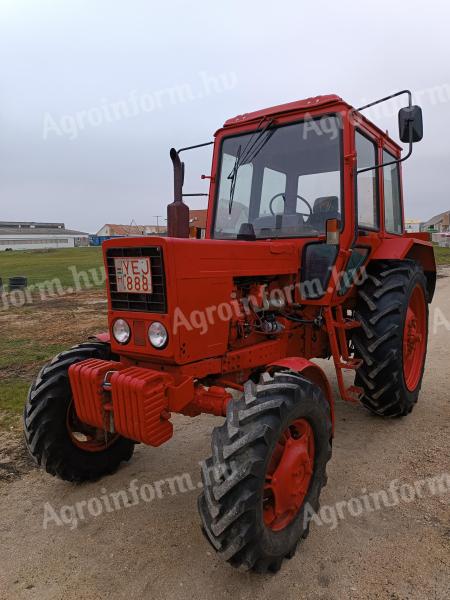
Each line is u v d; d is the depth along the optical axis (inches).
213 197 161.0
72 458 126.8
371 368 155.3
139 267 105.6
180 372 106.3
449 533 106.8
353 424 167.3
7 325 366.6
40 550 105.3
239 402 98.3
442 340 280.8
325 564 99.3
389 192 185.9
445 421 167.5
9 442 156.9
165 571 98.2
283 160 147.3
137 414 99.7
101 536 109.8
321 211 140.3
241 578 95.9
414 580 93.4
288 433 102.6
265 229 148.4
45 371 125.4
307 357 151.1
